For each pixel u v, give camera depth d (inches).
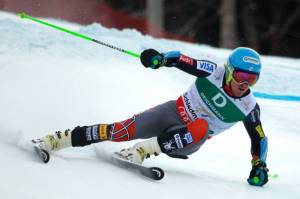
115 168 606.9
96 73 965.2
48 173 546.6
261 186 637.3
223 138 811.4
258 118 641.6
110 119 792.3
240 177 669.9
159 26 2559.1
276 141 837.2
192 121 625.6
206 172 669.3
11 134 639.8
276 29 2982.3
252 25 2974.9
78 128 619.2
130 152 612.1
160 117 636.7
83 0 2005.4
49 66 949.8
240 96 626.2
